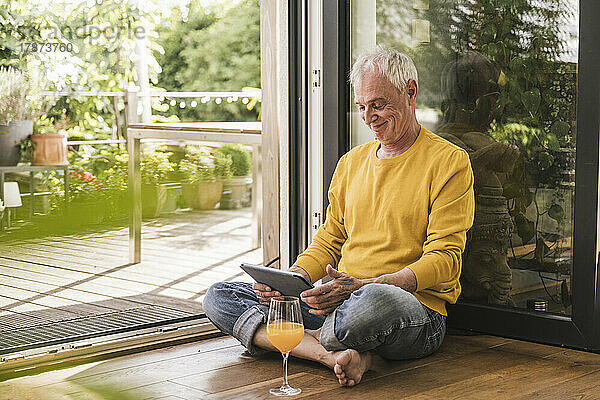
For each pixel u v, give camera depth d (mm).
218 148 6863
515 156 2523
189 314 3102
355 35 2861
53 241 4848
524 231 2508
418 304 2139
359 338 2025
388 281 2119
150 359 2314
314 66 2947
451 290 2289
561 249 2410
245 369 2191
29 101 5445
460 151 2299
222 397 1917
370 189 2387
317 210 2982
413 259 2287
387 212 2316
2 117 5172
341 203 2520
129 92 6488
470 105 2637
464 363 2254
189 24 8609
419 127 2398
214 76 8742
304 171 3006
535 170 2471
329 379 2082
